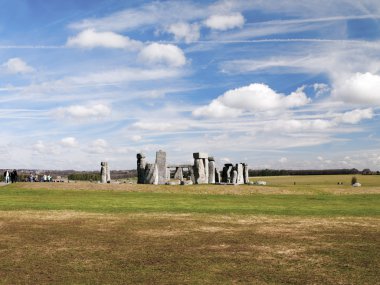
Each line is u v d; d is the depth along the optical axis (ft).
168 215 72.23
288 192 122.62
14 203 89.56
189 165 180.34
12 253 42.19
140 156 156.25
